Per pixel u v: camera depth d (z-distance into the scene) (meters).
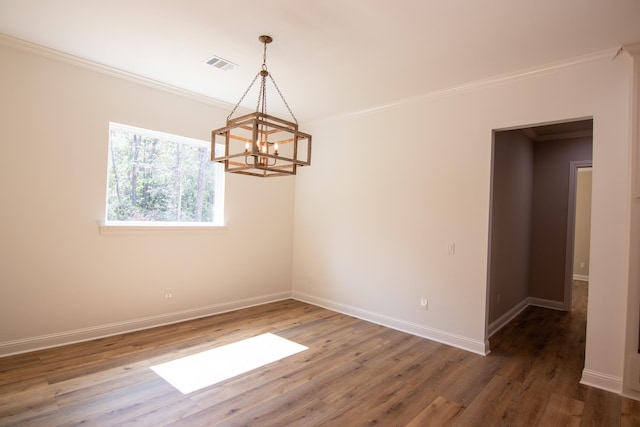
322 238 4.98
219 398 2.49
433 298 3.79
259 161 2.63
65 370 2.83
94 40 2.92
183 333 3.75
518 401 2.55
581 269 7.50
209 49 3.01
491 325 4.09
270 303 5.06
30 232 3.13
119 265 3.66
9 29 2.79
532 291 5.50
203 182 4.44
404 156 4.08
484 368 3.09
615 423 2.30
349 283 4.62
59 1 2.37
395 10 2.34
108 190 3.68
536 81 3.17
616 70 2.79
